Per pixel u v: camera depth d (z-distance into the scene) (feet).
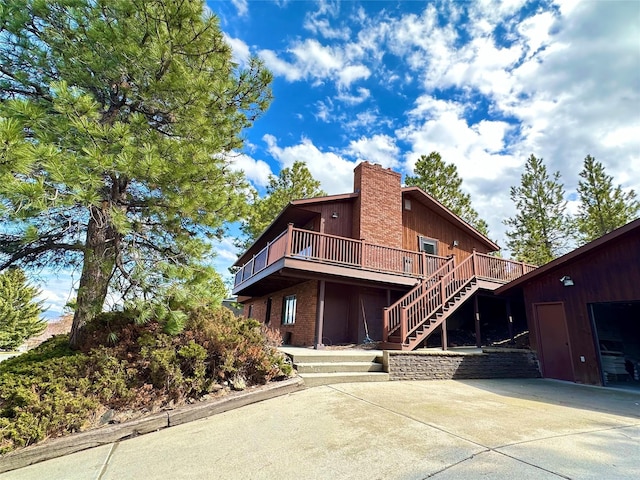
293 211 42.34
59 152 13.23
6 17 16.78
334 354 26.00
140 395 16.37
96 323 20.12
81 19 17.85
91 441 13.67
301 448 12.05
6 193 11.50
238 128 24.35
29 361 17.44
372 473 9.95
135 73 18.58
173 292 17.35
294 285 44.96
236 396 17.99
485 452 11.27
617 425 15.35
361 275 34.73
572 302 30.37
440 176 80.79
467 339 44.19
